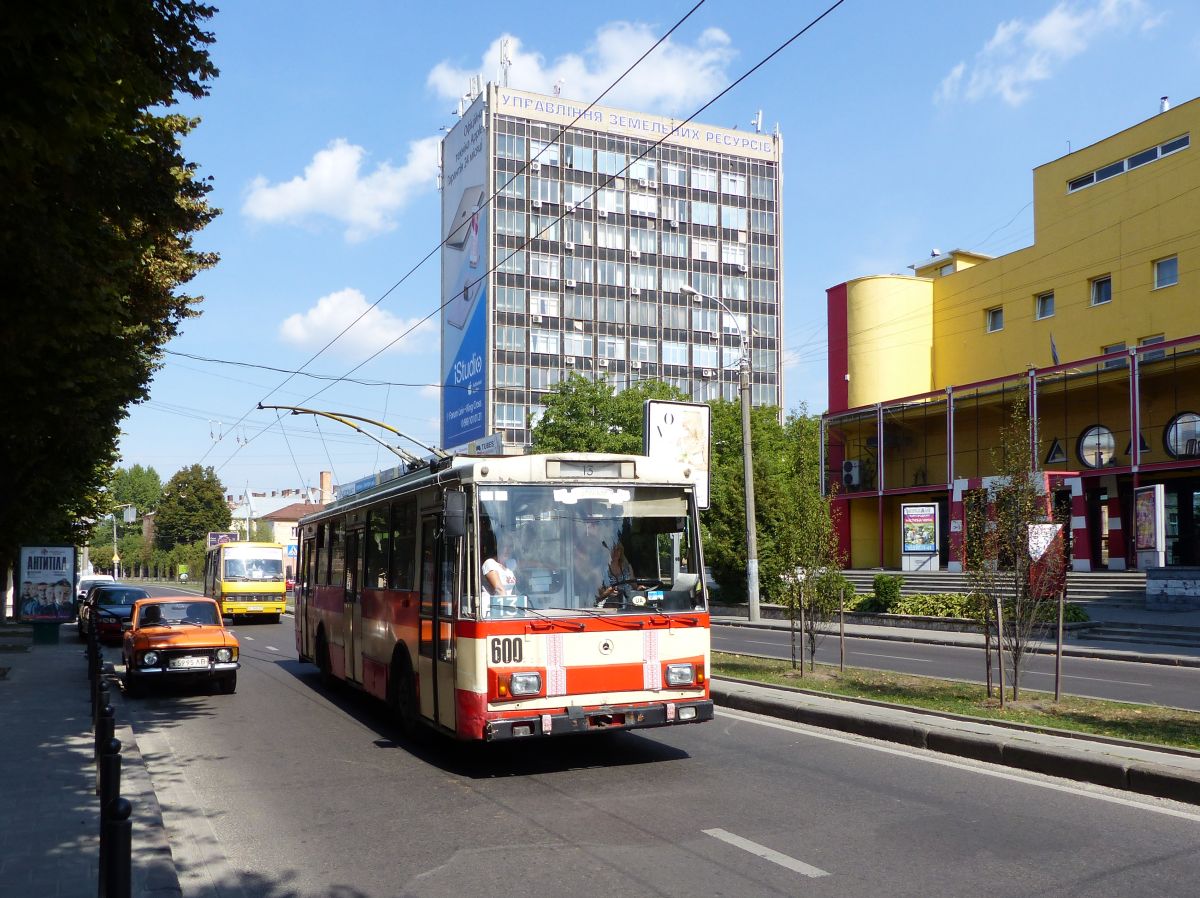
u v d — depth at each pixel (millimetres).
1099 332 37562
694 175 87500
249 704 14734
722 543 37562
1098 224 37750
